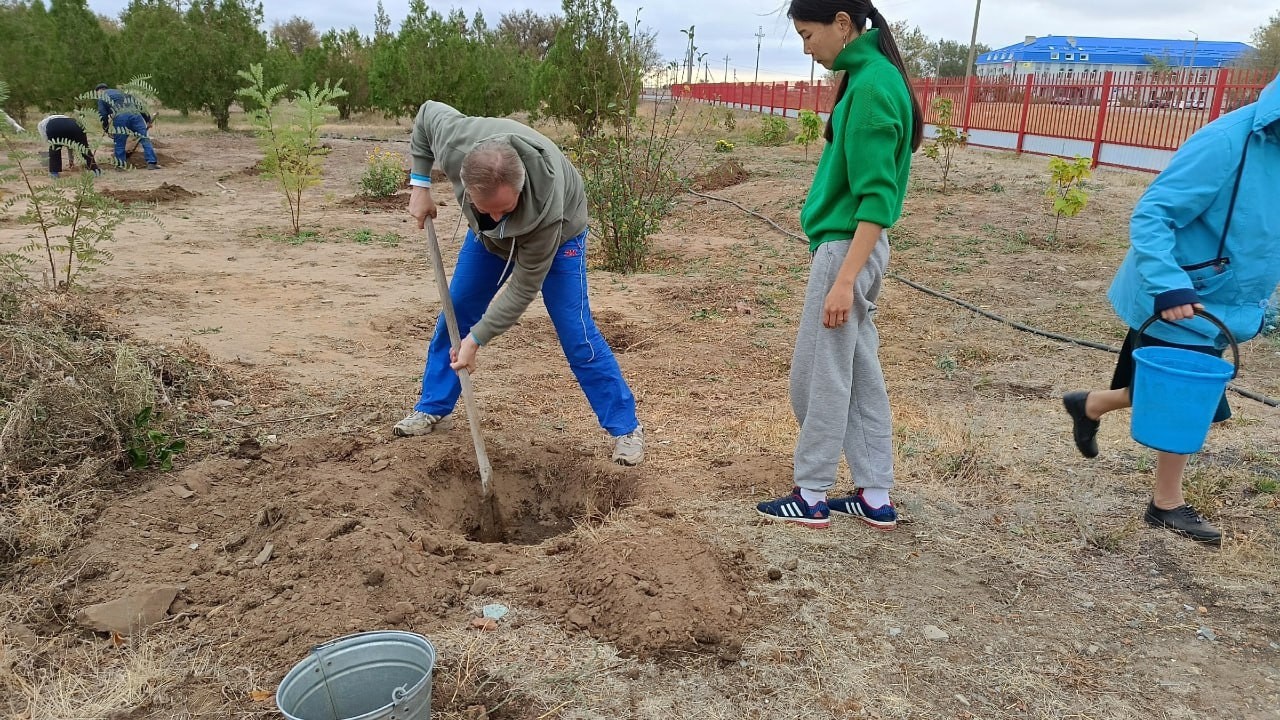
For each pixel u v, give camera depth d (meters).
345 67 29.66
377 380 5.03
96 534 3.16
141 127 15.77
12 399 3.64
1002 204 12.12
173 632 2.66
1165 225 2.96
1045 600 2.90
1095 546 3.25
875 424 3.30
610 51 17.36
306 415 4.42
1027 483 3.79
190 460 3.84
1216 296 3.08
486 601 2.81
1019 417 4.68
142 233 9.82
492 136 3.33
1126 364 3.38
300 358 5.39
